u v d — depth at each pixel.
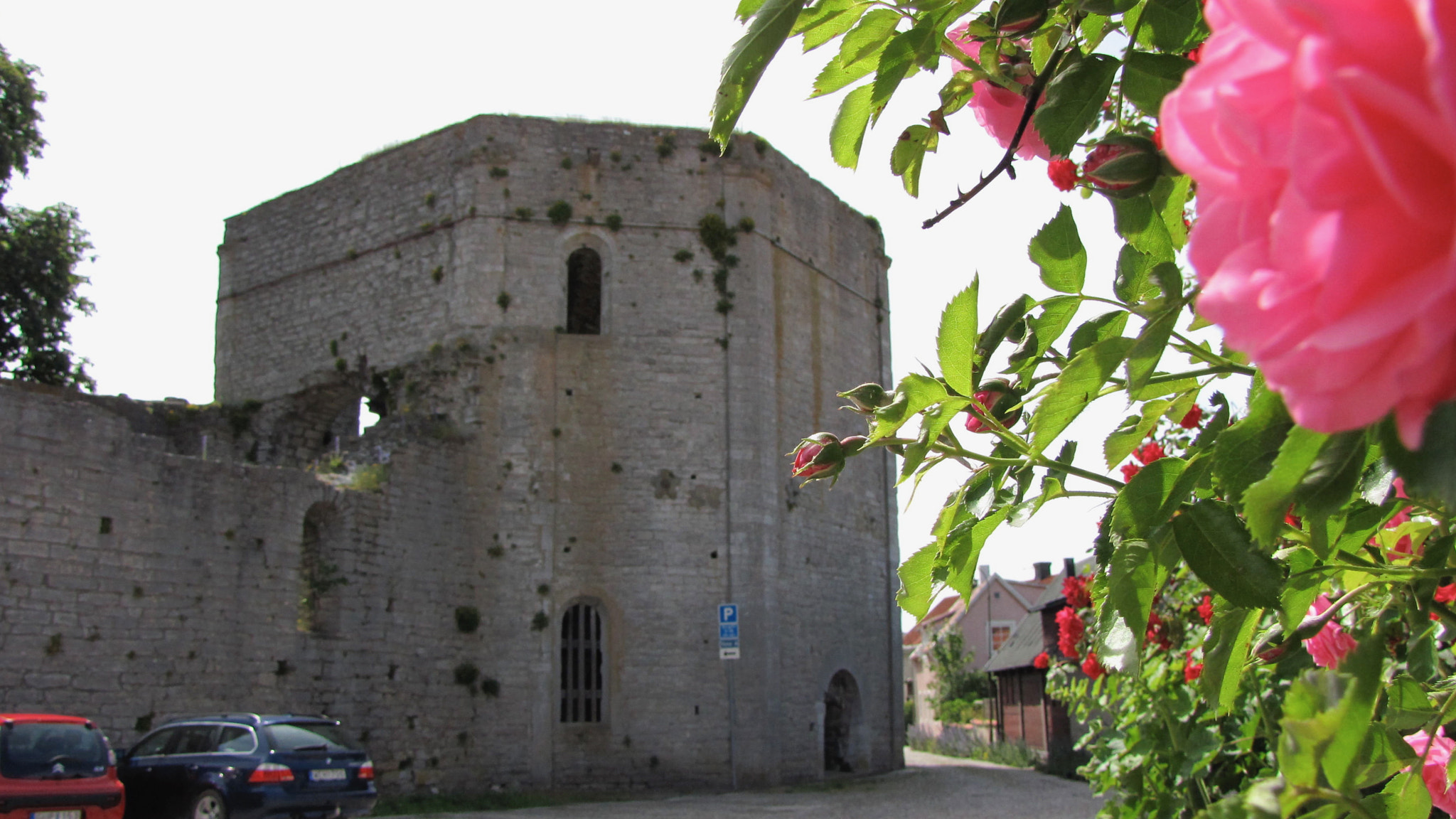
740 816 16.03
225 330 24.05
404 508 18.70
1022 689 33.72
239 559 15.88
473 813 16.17
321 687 16.83
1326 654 1.82
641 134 22.28
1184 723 4.38
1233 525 1.40
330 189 23.23
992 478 1.80
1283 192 0.71
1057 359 1.86
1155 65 1.65
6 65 22.25
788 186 23.70
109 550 14.43
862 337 25.64
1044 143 1.74
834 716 23.97
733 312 22.02
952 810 17.05
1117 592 1.47
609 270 21.70
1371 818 0.96
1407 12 0.65
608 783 19.73
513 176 21.56
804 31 1.85
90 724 11.18
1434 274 0.64
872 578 24.78
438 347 20.86
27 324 24.28
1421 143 0.63
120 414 20.34
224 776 12.05
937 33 1.84
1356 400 0.68
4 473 13.51
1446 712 1.45
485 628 19.58
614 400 21.20
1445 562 1.57
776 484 22.02
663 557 20.81
